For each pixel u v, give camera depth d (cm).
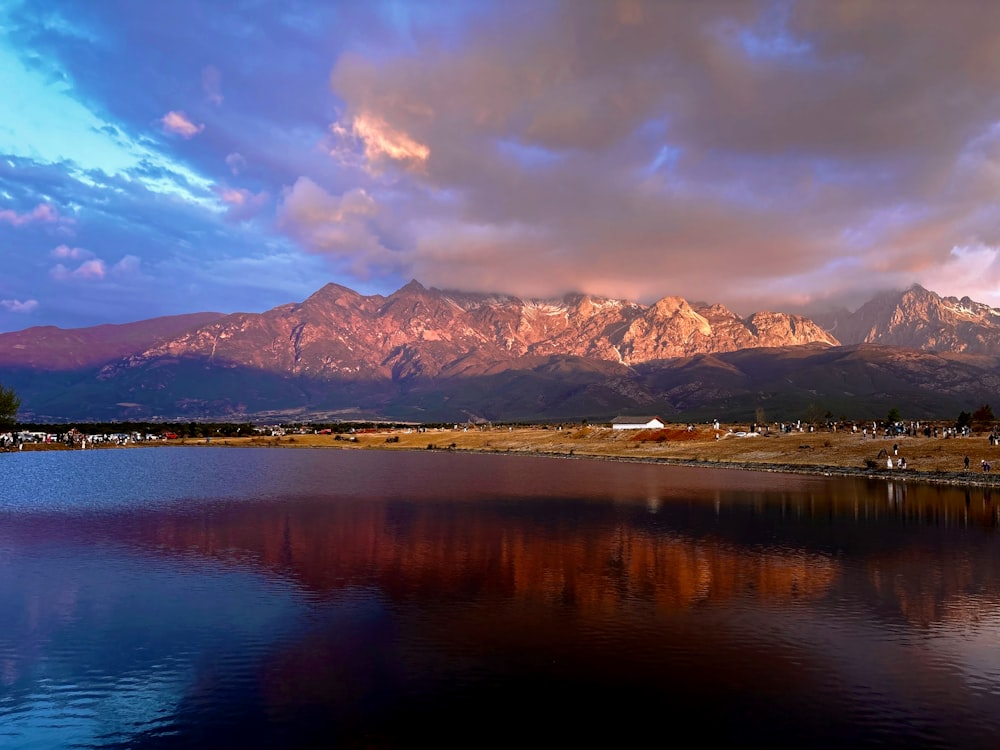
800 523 6938
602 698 2791
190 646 3384
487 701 2766
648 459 17650
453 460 18525
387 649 3312
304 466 15938
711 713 2664
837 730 2544
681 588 4391
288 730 2545
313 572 4834
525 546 5769
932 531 6444
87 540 6094
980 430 16000
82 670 3106
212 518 7412
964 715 2656
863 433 16238
